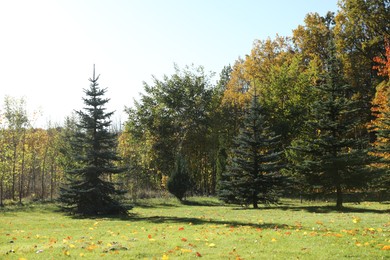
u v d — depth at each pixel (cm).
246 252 991
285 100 4850
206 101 5797
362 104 4578
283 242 1132
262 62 5484
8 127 4156
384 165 3039
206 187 5925
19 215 2781
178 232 1458
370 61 4659
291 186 3244
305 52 5269
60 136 4866
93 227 1834
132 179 4456
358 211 2472
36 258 957
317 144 2853
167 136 5700
